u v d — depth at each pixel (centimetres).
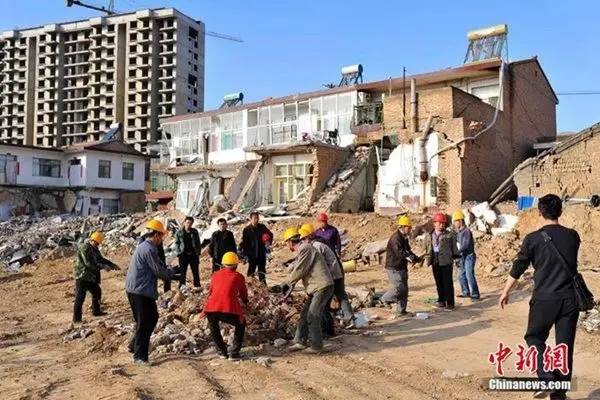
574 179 2220
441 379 693
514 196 2494
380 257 1862
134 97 10788
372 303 1170
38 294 1655
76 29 11238
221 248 1238
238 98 4116
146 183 5450
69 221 3662
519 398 616
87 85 11044
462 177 2375
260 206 2966
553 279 548
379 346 866
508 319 1029
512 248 1738
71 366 795
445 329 963
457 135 2398
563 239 554
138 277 773
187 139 3928
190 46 11119
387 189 2602
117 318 1119
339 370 740
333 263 946
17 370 782
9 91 11588
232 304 789
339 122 3112
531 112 3011
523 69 2942
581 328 934
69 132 11106
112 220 3475
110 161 4866
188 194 3734
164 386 677
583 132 2220
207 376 717
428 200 2456
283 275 1672
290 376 715
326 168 2784
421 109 2559
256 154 3172
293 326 936
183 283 1252
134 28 10906
